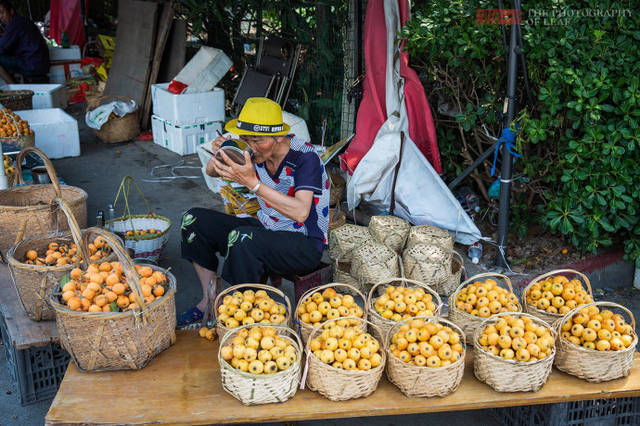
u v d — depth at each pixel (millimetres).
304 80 7043
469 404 2682
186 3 8031
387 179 4949
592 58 4059
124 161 7340
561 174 4672
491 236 5039
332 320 2846
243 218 3559
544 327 2875
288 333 2891
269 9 7500
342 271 3910
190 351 2998
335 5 6223
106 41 10555
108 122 7922
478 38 4367
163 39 8180
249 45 8328
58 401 2590
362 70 5852
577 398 2762
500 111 4613
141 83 8344
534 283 3289
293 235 3285
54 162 7230
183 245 3475
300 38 7000
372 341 2703
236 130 3029
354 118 5945
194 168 7062
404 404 2650
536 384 2719
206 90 7496
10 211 3582
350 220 5504
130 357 2773
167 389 2701
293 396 2668
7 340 3334
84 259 3031
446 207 4758
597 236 4367
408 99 5035
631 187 4156
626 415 3021
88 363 2766
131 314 2697
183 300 4215
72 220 2922
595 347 2816
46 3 14711
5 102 7605
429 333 2746
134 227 4562
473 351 2926
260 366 2549
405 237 4406
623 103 3955
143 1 8430
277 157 3174
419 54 5234
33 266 3021
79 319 2662
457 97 4973
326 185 3338
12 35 9344
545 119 4164
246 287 3273
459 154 5375
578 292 3156
